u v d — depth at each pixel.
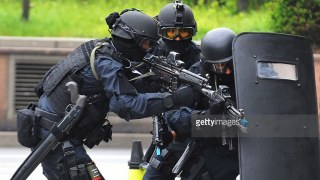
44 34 46.38
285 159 16.08
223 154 17.38
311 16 43.16
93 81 17.41
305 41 16.56
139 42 17.25
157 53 21.09
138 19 17.30
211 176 17.53
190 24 20.91
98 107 17.61
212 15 47.38
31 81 38.91
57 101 17.69
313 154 16.30
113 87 16.89
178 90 16.81
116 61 17.27
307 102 16.38
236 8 48.97
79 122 17.50
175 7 20.92
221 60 16.98
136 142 22.19
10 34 46.28
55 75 17.86
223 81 17.36
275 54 16.36
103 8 49.97
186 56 21.16
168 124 17.89
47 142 17.34
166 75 17.30
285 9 43.75
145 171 20.66
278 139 16.09
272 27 44.66
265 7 48.34
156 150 18.59
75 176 17.45
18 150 36.75
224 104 16.25
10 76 38.75
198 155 17.47
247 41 16.33
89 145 17.89
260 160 15.98
